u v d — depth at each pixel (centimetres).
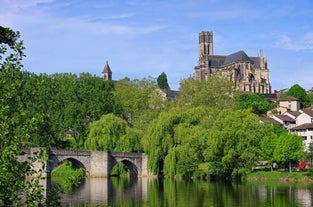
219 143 9700
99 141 11612
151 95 16600
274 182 9188
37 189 2178
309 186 8388
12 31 2967
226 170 9931
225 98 17025
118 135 11931
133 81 17588
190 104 16538
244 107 18288
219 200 6706
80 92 13962
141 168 11388
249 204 6303
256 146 10112
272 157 10194
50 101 13262
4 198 2058
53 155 10325
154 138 10669
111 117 12044
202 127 10694
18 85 2180
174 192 7738
